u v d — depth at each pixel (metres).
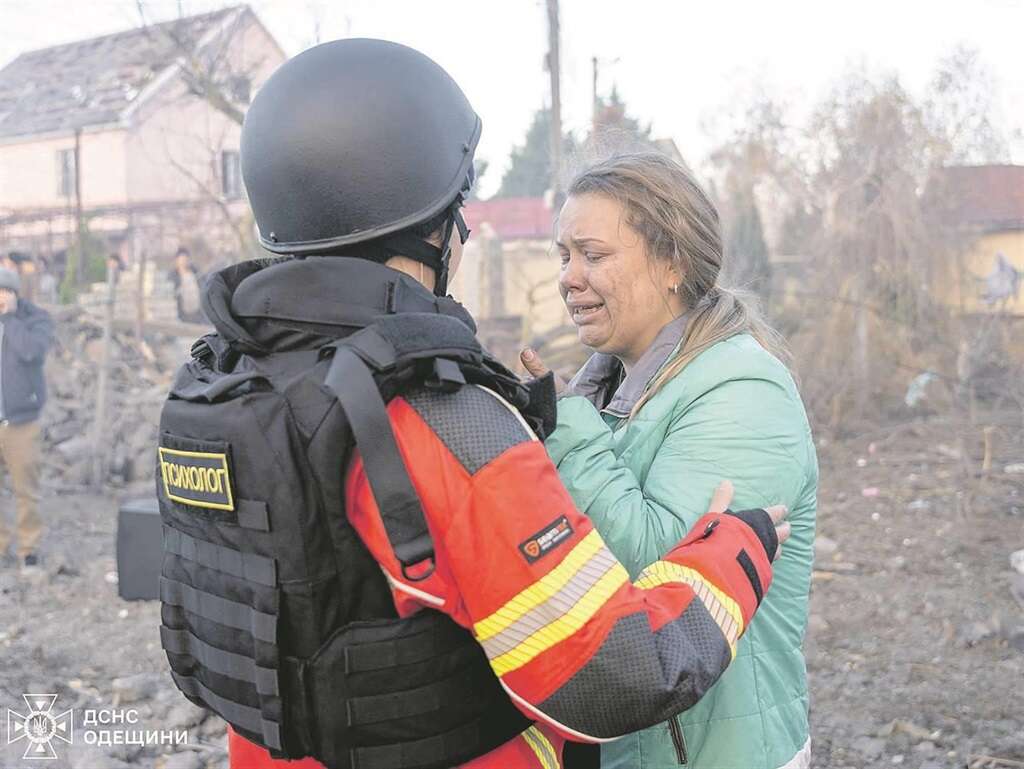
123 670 4.58
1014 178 9.84
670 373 1.62
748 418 1.54
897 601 5.33
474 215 20.08
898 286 9.52
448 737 1.25
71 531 7.30
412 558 1.15
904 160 9.77
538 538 1.18
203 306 1.32
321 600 1.21
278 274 1.28
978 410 9.32
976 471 7.70
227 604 1.28
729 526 1.38
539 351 10.77
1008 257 9.70
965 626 4.93
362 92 1.33
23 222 16.06
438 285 1.43
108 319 9.21
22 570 6.21
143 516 5.58
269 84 1.39
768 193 10.93
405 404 1.21
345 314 1.26
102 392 9.02
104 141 21.95
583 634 1.18
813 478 1.67
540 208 19.94
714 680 1.25
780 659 1.62
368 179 1.32
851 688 4.30
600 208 1.68
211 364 1.46
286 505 1.19
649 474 1.57
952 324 9.46
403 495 1.15
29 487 6.32
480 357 1.25
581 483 1.46
